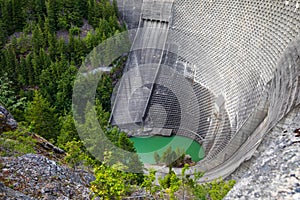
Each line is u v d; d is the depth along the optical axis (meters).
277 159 13.62
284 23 42.94
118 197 20.53
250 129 36.59
